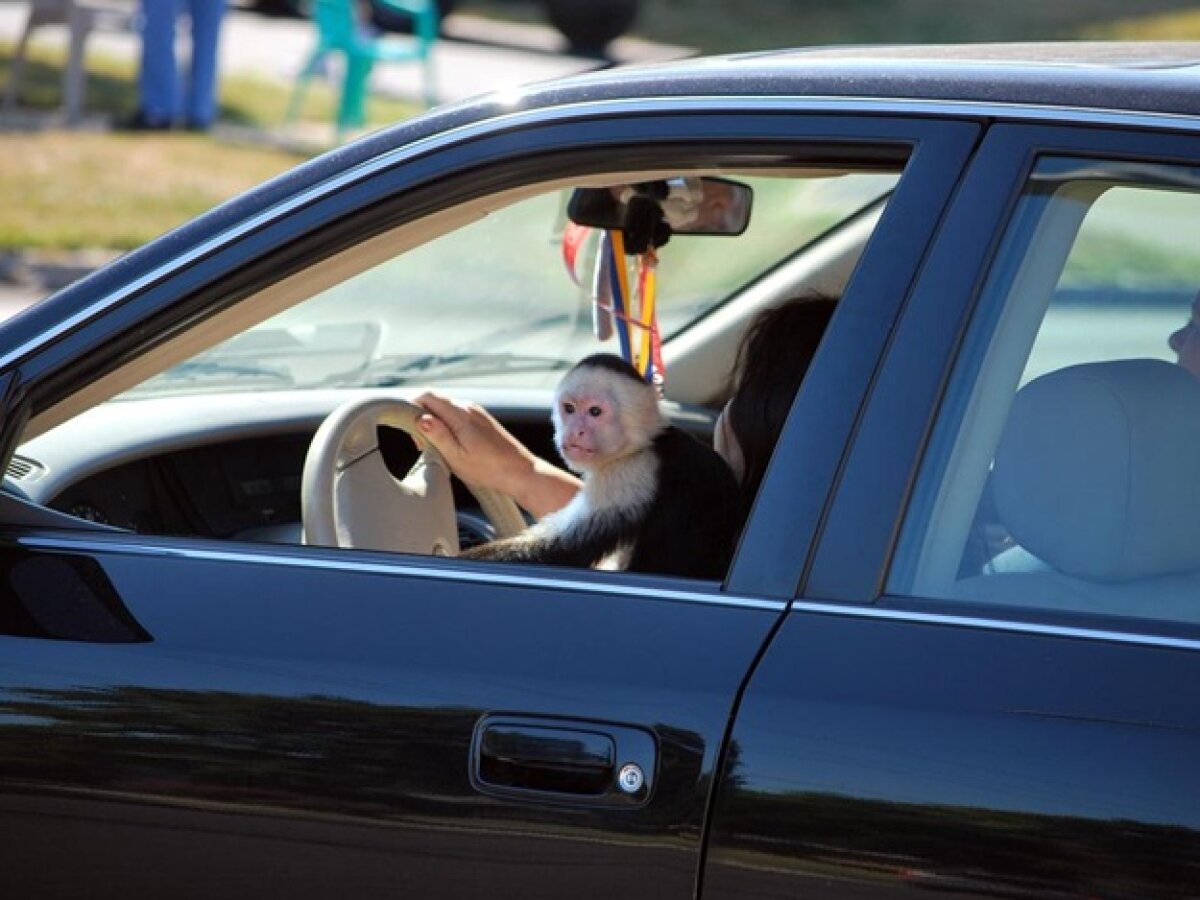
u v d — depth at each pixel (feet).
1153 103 25.46
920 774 23.50
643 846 24.36
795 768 23.91
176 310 28.22
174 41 162.81
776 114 27.02
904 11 264.52
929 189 25.94
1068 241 25.91
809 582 25.09
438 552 38.96
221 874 26.14
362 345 48.11
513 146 27.78
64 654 26.96
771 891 23.84
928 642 24.32
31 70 187.21
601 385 35.47
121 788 26.40
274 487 42.34
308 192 28.25
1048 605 25.40
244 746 25.98
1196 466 26.73
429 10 175.52
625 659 25.11
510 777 25.02
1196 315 28.84
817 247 47.11
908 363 25.44
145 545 28.04
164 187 140.97
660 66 29.63
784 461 25.64
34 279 119.55
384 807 25.38
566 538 35.99
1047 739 23.29
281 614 26.66
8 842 26.96
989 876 23.06
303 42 226.17
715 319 47.65
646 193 38.86
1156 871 22.53
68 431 40.04
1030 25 255.70
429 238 31.17
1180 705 23.18
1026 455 25.99
